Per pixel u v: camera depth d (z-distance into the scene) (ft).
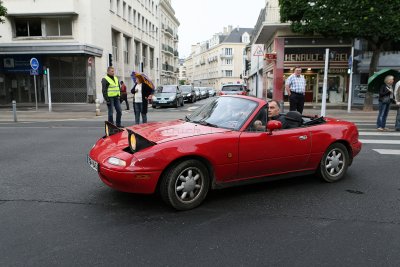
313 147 18.33
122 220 13.88
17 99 97.96
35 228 13.04
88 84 96.32
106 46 107.34
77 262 10.68
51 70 96.12
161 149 14.24
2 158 24.70
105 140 17.06
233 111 17.49
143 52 161.27
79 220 13.82
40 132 38.19
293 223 13.80
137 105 37.88
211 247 11.72
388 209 15.43
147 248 11.60
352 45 78.28
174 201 14.66
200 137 15.17
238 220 14.03
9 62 94.48
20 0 92.43
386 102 38.58
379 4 60.59
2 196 16.51
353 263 10.81
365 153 27.09
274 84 81.76
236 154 15.78
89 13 95.04
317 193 17.57
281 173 17.78
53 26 96.84
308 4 64.44
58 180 19.20
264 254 11.30
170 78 234.17
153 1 177.78
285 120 19.02
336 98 83.92
